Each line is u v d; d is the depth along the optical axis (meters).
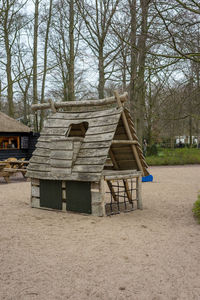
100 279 3.85
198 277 3.90
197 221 6.78
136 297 3.42
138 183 8.12
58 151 7.71
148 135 30.52
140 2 9.57
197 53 8.02
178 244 5.18
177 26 8.02
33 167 8.20
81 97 28.03
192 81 9.73
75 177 7.20
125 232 5.89
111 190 8.63
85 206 7.31
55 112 8.86
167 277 3.91
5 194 10.62
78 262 4.39
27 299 3.38
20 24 24.28
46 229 6.14
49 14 25.17
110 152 8.62
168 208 8.22
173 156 25.38
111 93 25.50
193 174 17.11
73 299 3.38
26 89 31.89
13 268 4.21
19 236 5.68
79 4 19.06
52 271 4.09
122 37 11.20
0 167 13.71
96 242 5.29
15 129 19.00
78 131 9.09
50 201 7.94
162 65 9.85
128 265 4.28
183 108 10.66
